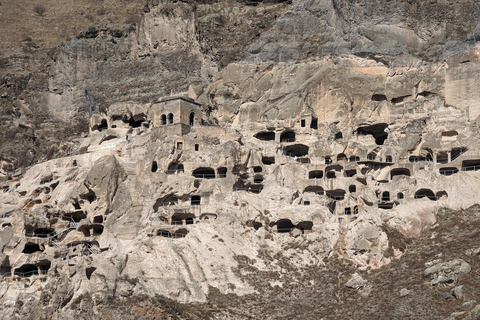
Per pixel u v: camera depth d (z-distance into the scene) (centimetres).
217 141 10125
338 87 10625
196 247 8750
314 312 7800
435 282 7594
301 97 10688
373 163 9831
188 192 9431
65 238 9500
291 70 10944
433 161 9844
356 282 8012
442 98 10331
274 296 8150
